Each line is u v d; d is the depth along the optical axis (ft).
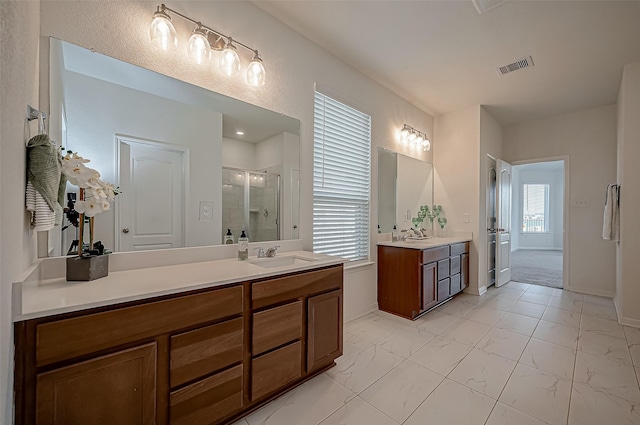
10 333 2.76
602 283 12.31
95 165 4.69
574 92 11.10
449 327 8.71
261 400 5.07
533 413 4.95
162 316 3.74
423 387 5.67
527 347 7.39
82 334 3.17
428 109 12.89
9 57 2.69
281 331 5.13
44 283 3.98
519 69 9.41
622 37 7.62
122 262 4.93
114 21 4.84
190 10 5.70
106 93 4.80
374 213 10.31
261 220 7.00
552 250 28.27
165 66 5.43
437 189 13.69
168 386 3.79
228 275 4.61
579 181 13.00
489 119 13.46
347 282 9.17
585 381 5.89
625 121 9.19
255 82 6.47
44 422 2.96
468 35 7.68
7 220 2.66
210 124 6.09
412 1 6.48
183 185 5.71
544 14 6.80
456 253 11.45
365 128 10.04
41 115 3.75
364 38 7.91
